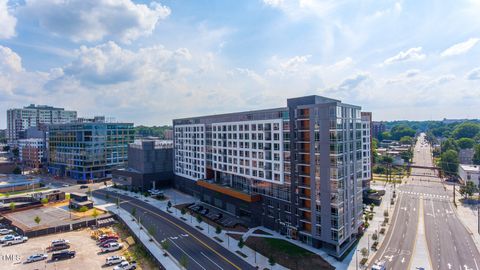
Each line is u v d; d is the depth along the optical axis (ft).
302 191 239.91
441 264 204.03
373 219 297.53
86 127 525.34
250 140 289.53
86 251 233.35
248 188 297.94
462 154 634.84
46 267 206.28
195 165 388.16
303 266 200.54
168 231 269.44
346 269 196.65
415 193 405.59
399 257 214.69
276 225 263.49
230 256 219.61
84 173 521.24
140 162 438.81
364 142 383.86
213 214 310.65
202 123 371.56
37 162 650.84
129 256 224.12
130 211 330.34
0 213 323.57
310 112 227.20
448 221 290.97
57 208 347.56
